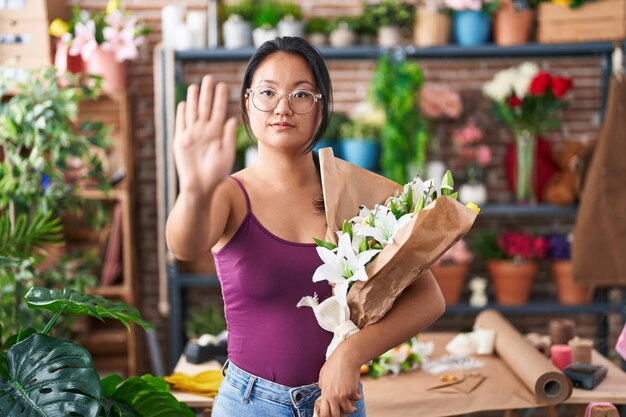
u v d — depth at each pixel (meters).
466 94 4.68
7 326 3.32
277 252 1.65
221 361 2.83
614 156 4.06
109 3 4.46
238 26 4.27
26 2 4.08
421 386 2.59
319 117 1.66
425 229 1.50
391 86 4.20
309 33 4.43
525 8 4.27
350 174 1.73
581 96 4.70
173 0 4.66
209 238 1.58
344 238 1.56
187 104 1.38
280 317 1.66
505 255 4.38
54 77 3.63
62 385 1.74
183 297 4.55
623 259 4.06
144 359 4.67
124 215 4.29
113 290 4.28
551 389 2.49
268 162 1.71
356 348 1.54
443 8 4.34
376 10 4.32
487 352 2.97
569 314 4.72
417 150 4.23
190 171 1.37
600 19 4.21
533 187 4.38
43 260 3.19
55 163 3.69
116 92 4.27
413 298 1.63
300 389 1.66
